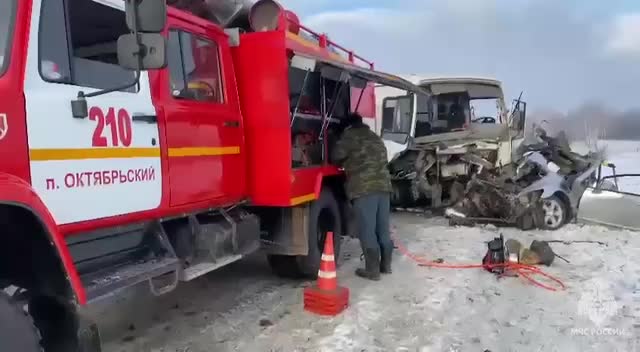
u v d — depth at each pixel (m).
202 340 4.32
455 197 9.91
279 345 4.23
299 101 5.25
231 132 4.77
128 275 3.39
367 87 7.62
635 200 8.77
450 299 5.35
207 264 4.34
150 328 4.57
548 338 4.41
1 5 2.88
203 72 4.52
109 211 3.38
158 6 2.91
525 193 8.77
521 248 6.59
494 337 4.43
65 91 3.12
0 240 2.87
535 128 9.58
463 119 10.84
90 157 3.24
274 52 4.91
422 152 10.09
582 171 9.00
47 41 3.06
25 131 2.87
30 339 2.60
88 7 3.31
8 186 2.61
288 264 5.89
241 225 4.81
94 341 2.91
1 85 2.78
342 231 6.73
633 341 4.34
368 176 5.91
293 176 5.04
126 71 3.58
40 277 2.89
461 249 7.45
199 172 4.27
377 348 4.19
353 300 5.30
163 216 3.90
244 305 5.16
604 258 6.89
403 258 6.99
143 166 3.66
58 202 3.04
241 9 5.26
